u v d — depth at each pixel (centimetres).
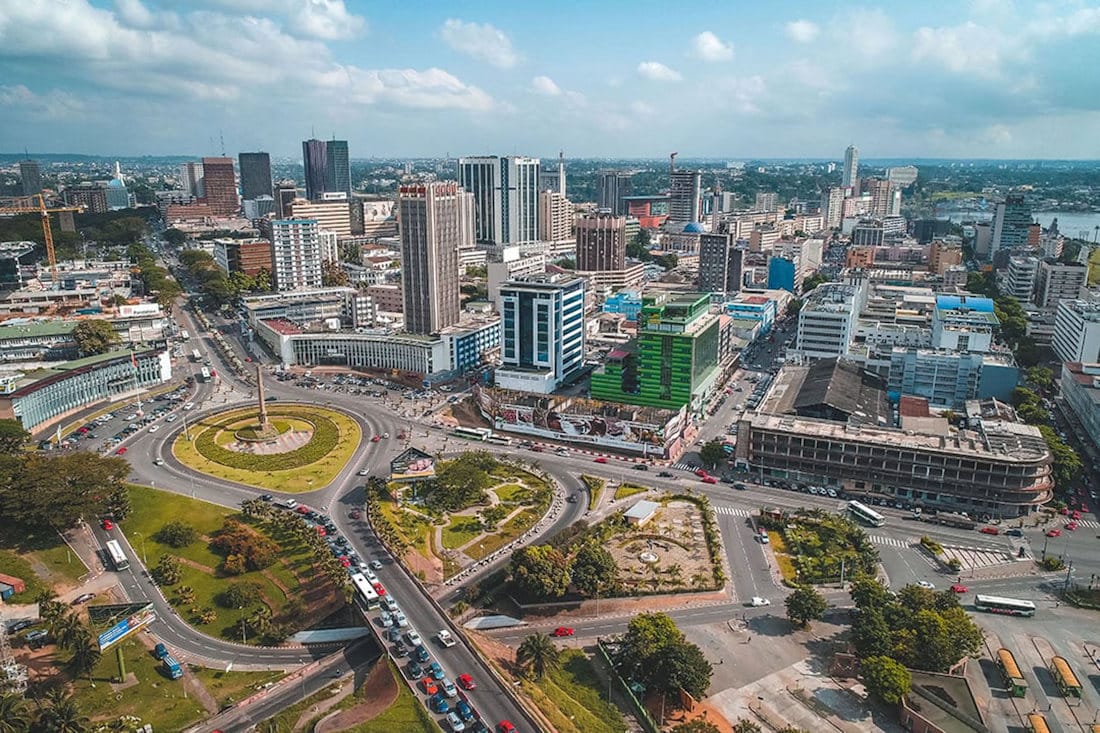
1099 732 18625
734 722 19212
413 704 18550
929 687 19538
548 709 18838
